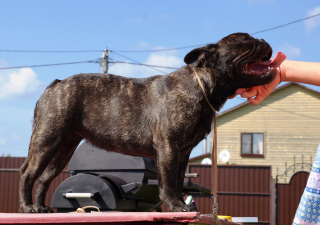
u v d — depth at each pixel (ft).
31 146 11.78
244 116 93.30
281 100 92.63
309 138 91.15
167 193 10.93
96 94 11.91
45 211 11.45
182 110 11.19
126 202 17.21
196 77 11.41
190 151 11.91
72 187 16.56
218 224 10.28
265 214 65.26
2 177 62.90
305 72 11.81
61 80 12.33
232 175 66.44
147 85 11.89
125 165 17.66
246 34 11.54
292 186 66.95
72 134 12.79
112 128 11.66
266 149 92.07
